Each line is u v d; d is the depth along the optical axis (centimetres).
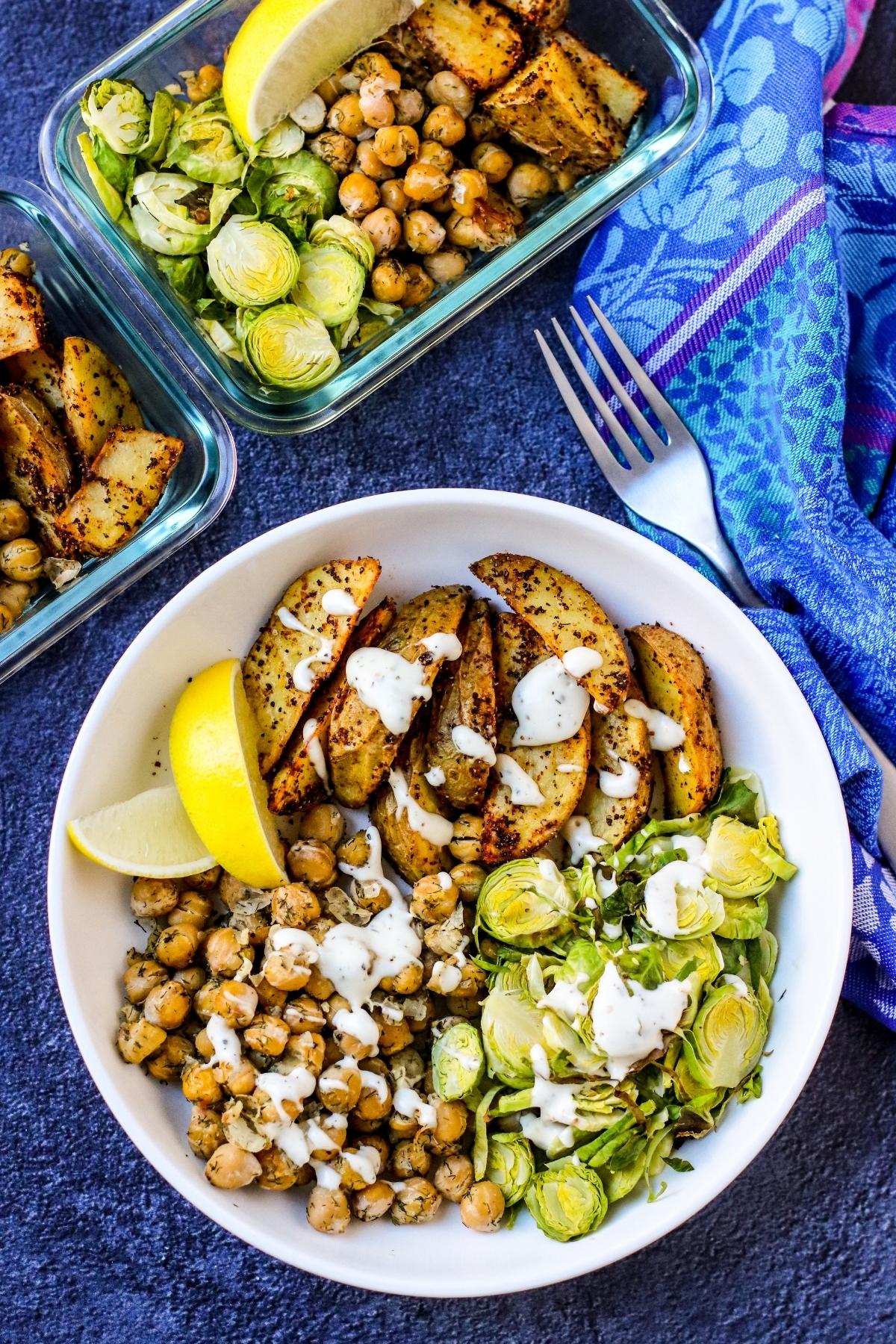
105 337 69
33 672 71
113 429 68
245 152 67
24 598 69
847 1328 70
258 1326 70
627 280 70
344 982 65
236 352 68
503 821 66
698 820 66
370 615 67
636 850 66
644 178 69
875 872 68
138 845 65
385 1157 65
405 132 67
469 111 68
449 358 71
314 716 66
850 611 69
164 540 69
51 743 71
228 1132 63
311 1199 64
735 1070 64
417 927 66
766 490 69
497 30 67
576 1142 65
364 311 69
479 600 67
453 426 71
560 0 67
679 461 69
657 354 70
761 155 69
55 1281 70
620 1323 70
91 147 67
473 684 65
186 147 67
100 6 71
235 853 65
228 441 70
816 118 69
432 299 70
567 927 65
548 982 65
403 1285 63
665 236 69
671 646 66
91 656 71
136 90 67
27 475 68
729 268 69
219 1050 63
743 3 69
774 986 67
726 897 65
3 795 71
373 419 71
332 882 66
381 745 65
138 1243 70
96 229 68
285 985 64
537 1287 64
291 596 67
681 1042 64
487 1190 65
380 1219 65
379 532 67
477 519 67
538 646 66
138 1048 64
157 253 68
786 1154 71
